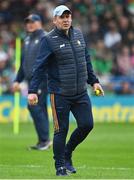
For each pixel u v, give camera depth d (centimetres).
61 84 2652
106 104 6406
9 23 7375
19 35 7112
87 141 4556
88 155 3666
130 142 4497
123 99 6431
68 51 2647
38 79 2652
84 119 2677
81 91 2673
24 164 3184
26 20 3925
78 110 2684
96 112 6381
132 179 2553
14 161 3322
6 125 5953
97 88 2755
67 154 2759
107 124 6150
